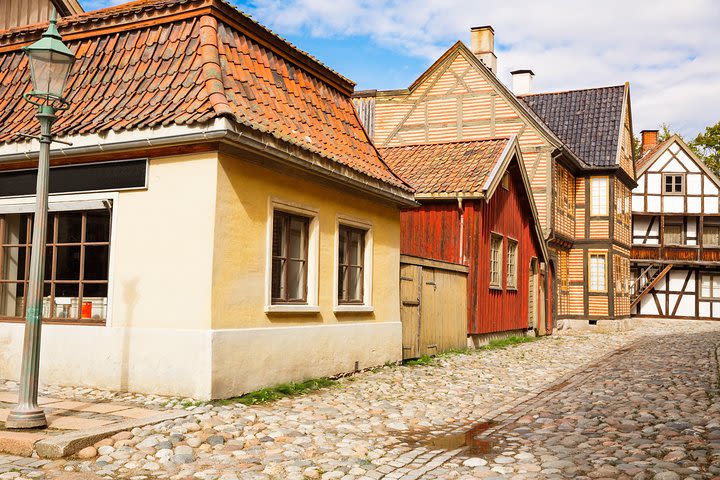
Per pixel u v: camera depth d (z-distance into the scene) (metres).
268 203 8.62
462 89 25.02
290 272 9.31
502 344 17.14
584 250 28.33
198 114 7.63
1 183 9.04
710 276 38.69
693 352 15.53
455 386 10.11
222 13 9.06
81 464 5.43
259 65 9.55
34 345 6.22
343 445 6.25
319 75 11.17
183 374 7.72
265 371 8.50
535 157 23.91
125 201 8.23
